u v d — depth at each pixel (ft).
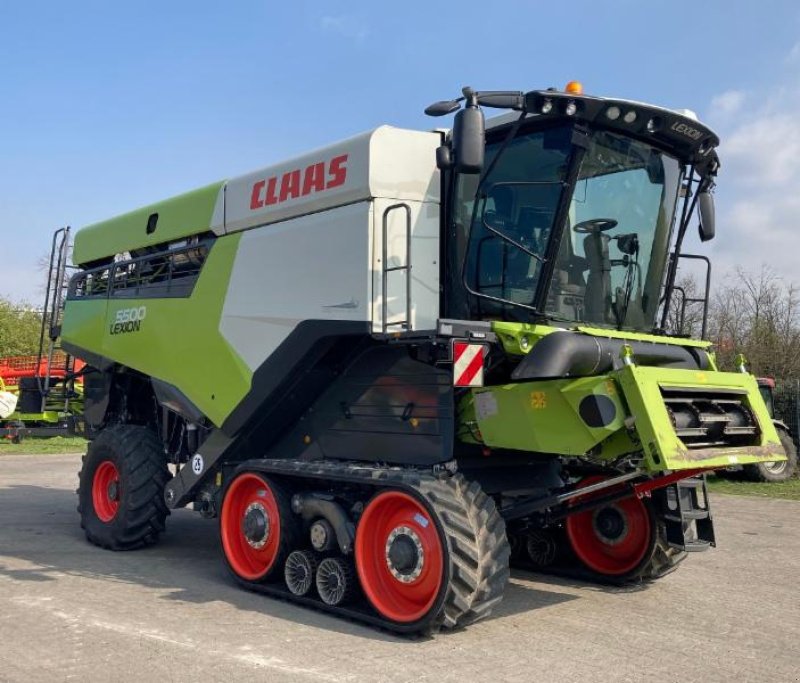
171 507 22.77
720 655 14.61
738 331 75.72
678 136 17.92
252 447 20.65
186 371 22.06
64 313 28.73
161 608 17.06
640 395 14.71
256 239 20.06
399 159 17.58
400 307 17.39
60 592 18.31
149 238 24.35
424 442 17.01
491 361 16.65
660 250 19.30
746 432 16.89
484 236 17.69
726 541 26.66
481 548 15.05
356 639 15.03
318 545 17.30
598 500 18.31
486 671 13.34
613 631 16.01
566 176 16.51
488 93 15.12
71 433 29.04
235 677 12.80
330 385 19.22
